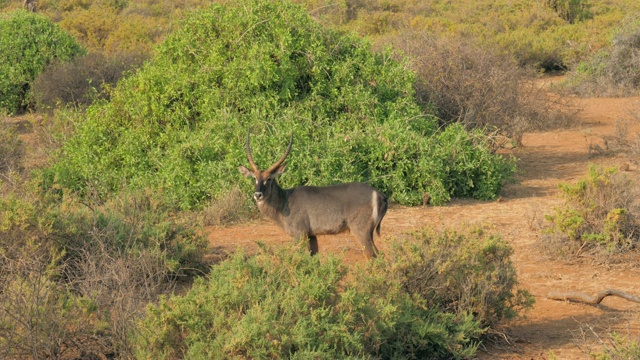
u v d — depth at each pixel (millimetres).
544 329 18266
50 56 53750
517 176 36062
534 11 92562
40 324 15094
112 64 51969
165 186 30312
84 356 15602
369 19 87500
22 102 53250
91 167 32094
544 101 49719
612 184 24594
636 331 17703
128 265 18656
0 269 18781
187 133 31906
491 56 43312
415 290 17422
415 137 31625
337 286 16375
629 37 63062
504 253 18188
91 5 101750
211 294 15273
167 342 14812
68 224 21328
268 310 14625
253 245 25719
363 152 31438
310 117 32156
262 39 33531
